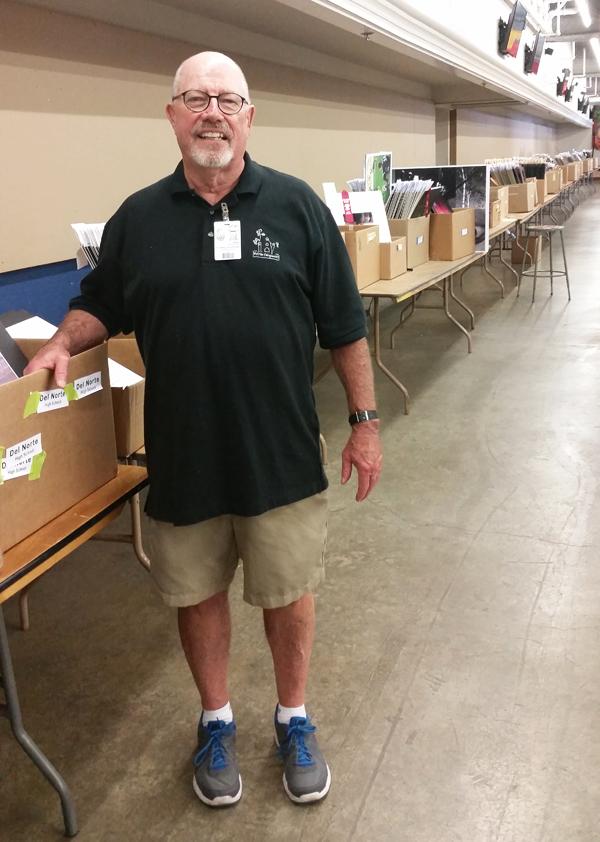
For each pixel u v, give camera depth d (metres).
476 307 6.77
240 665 2.04
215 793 1.56
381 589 2.36
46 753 1.75
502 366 4.80
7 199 2.86
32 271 3.05
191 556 1.46
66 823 1.52
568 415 3.84
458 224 4.85
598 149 23.83
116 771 1.70
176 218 1.33
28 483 1.34
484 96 9.09
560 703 1.84
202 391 1.35
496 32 8.17
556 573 2.41
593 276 7.95
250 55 4.66
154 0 3.62
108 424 1.58
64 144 3.14
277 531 1.44
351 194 4.08
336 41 5.10
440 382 4.52
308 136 5.67
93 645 2.17
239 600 2.34
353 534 2.72
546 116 16.08
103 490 1.57
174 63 3.86
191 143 1.28
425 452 3.45
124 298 1.43
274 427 1.39
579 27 13.66
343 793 1.60
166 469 1.41
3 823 1.57
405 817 1.54
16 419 1.28
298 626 1.55
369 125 7.04
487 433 3.65
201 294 1.31
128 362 2.04
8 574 1.25
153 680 2.01
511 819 1.52
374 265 3.93
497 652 2.04
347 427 3.84
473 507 2.89
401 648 2.07
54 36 3.02
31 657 2.12
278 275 1.32
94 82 3.28
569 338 5.44
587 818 1.51
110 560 2.63
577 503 2.88
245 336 1.32
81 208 3.28
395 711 1.83
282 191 1.36
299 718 1.63
